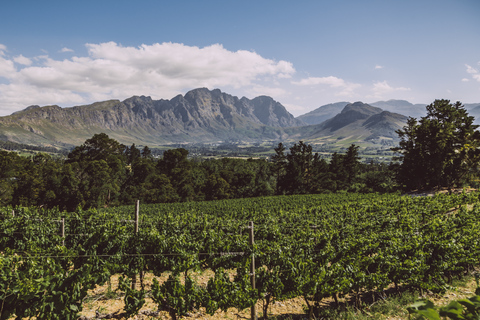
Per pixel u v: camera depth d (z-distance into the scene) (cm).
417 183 5506
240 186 8106
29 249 1465
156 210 4494
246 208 4197
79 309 827
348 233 1816
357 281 1005
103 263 1089
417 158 5350
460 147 4959
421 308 158
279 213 3195
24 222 1767
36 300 761
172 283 933
